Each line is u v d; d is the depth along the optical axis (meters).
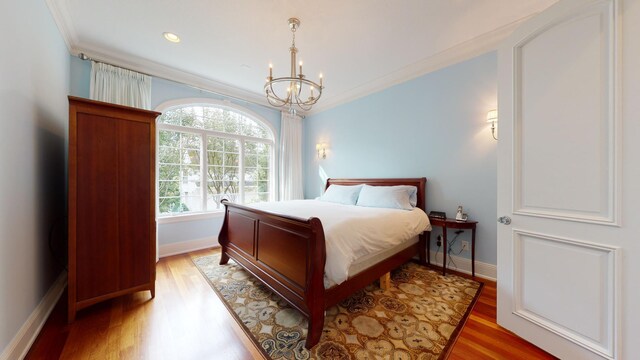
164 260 2.97
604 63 1.15
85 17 2.10
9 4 1.27
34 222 1.59
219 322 1.70
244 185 4.11
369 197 3.01
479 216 2.54
